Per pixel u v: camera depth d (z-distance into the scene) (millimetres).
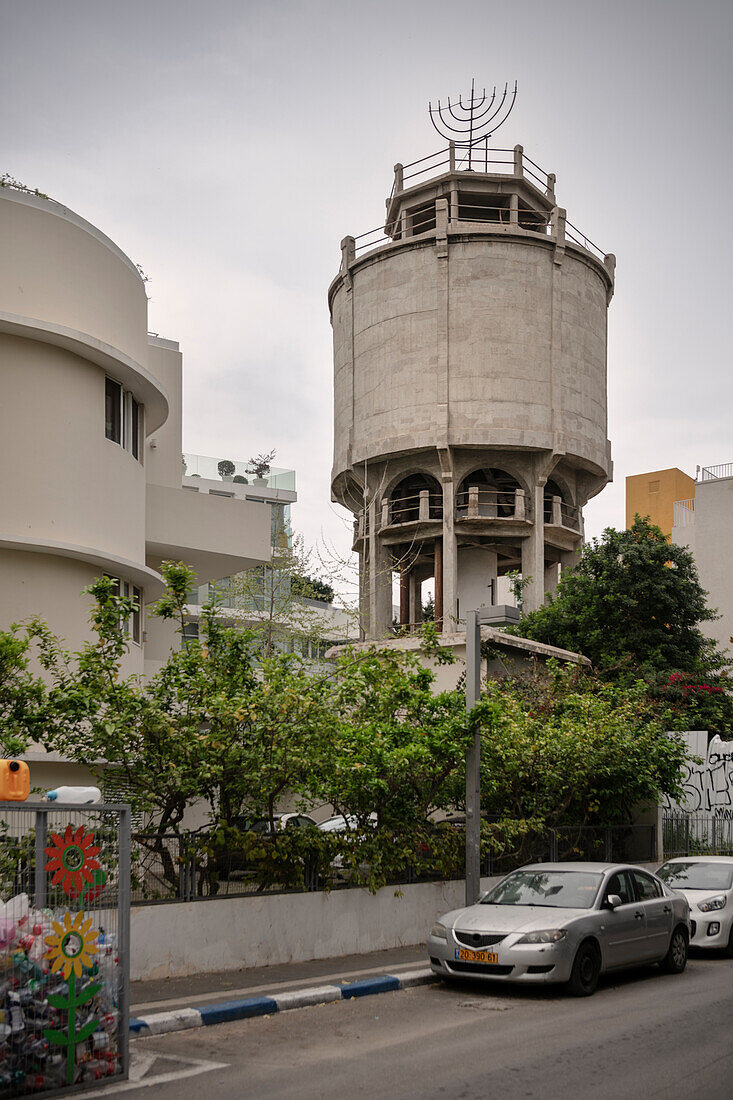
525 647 26453
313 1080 8578
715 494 50938
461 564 43312
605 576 32906
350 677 15859
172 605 14359
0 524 18922
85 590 13797
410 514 43750
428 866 17234
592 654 32594
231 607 35125
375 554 42344
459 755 15992
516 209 43156
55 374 19891
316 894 14883
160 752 13430
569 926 12758
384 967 14102
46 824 8398
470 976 12734
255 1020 11148
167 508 25219
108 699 13148
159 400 22781
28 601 19297
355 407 43031
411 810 16812
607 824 23406
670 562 34000
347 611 35406
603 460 42562
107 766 14219
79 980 8344
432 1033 10516
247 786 13773
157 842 13258
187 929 13086
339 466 44062
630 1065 9125
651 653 31875
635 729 21938
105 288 21062
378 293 42688
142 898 13000
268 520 26875
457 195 43500
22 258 19594
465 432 39906
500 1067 9031
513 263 41188
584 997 12703
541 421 40375
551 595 35781
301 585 35688
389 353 41781
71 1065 8188
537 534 40750
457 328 40844
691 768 29203
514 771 19062
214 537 25875
